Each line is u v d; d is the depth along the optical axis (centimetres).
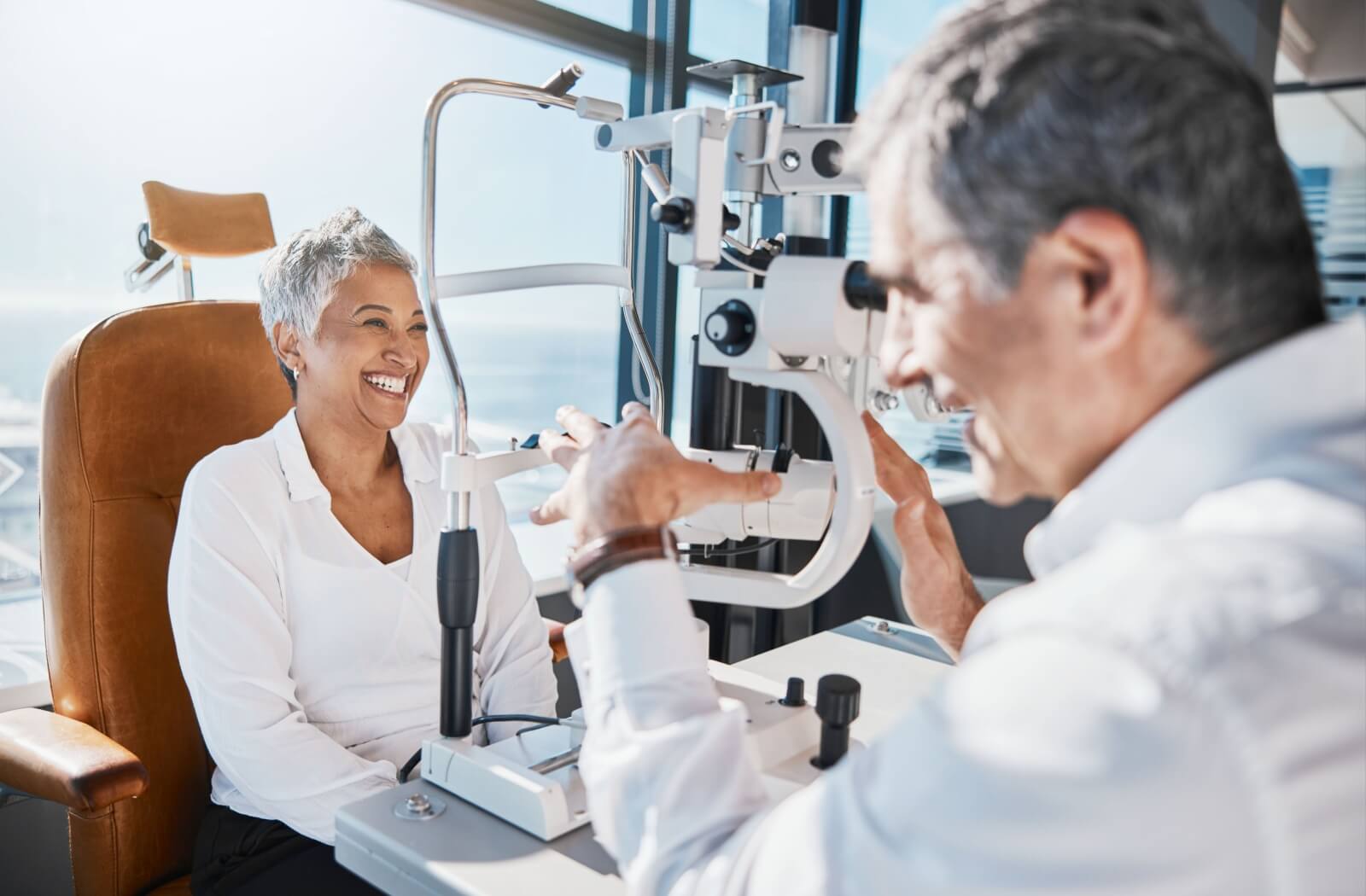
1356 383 40
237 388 145
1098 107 40
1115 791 34
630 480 61
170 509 137
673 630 57
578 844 73
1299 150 221
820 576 79
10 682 165
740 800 52
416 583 134
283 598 126
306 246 129
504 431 249
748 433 191
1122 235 40
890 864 39
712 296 80
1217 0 222
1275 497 39
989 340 45
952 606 92
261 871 115
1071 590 40
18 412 176
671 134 83
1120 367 43
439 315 85
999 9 44
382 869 73
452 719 85
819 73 188
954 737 38
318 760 117
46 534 131
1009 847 36
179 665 132
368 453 134
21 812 155
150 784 130
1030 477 53
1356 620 35
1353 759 35
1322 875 35
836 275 72
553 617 233
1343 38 212
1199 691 34
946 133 43
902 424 284
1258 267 41
